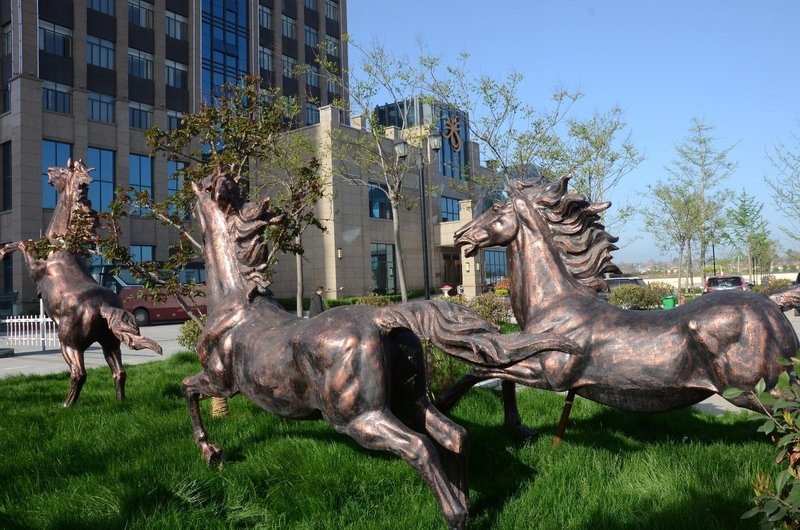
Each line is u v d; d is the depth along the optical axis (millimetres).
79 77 28906
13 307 25734
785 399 2541
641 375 3848
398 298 31266
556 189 4770
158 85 32156
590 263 4746
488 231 4867
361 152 22312
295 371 3387
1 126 27703
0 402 6691
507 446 4781
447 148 40469
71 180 6492
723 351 3602
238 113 6836
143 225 30391
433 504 3602
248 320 3889
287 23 40750
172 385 7426
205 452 4328
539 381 4191
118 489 3775
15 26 27188
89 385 7961
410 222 37500
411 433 2943
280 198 7176
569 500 3697
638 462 4262
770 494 2451
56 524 3422
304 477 4000
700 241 31484
